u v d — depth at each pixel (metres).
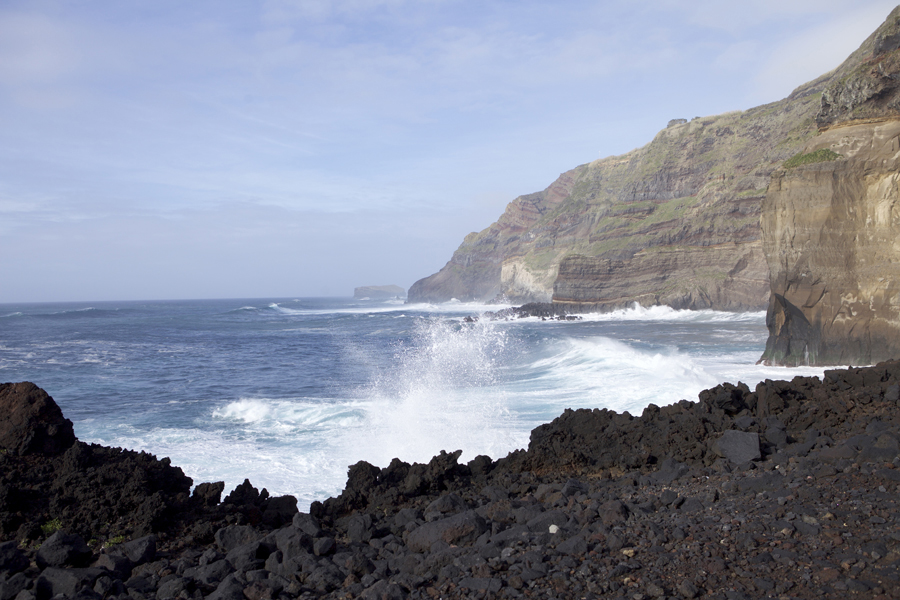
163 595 4.21
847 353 24.67
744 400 10.74
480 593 3.93
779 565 3.99
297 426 14.72
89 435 14.24
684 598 3.70
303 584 4.41
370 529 5.81
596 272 87.88
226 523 6.16
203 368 30.19
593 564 4.27
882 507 4.76
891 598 3.41
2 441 6.38
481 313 100.19
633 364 22.14
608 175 137.12
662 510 5.49
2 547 4.51
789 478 5.88
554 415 14.76
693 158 101.56
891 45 24.50
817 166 25.22
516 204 175.38
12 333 59.53
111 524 5.72
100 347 43.38
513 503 6.44
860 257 24.48
